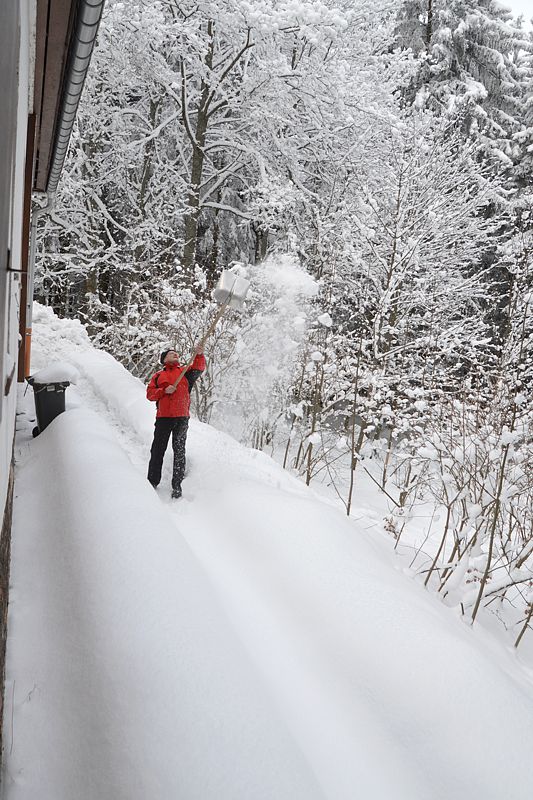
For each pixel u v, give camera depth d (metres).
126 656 2.60
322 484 8.65
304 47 14.91
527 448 5.38
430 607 3.89
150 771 2.07
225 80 15.37
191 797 1.96
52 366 7.18
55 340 12.54
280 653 3.21
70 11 4.42
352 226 12.14
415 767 2.56
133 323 12.89
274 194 14.56
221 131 16.47
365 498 8.27
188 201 16.55
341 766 2.51
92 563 3.37
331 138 15.82
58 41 4.93
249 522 4.71
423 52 16.52
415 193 11.22
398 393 10.20
